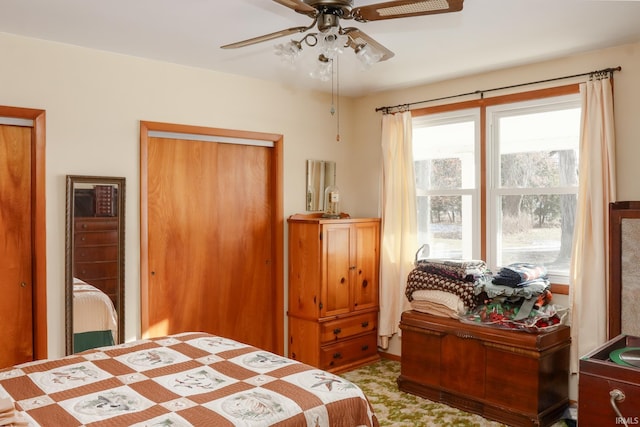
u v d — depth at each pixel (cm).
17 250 311
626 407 215
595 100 335
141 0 256
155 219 372
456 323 357
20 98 308
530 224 382
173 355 249
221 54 351
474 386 347
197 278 395
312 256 420
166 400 192
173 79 374
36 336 314
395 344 462
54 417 177
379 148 478
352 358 443
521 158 387
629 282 295
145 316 359
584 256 337
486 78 399
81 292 329
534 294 335
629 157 329
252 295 429
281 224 439
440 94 430
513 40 318
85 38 315
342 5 216
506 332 329
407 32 302
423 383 374
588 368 226
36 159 313
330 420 193
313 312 420
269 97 431
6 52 303
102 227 338
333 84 441
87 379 214
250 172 427
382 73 400
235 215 418
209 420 174
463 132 422
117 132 347
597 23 289
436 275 384
